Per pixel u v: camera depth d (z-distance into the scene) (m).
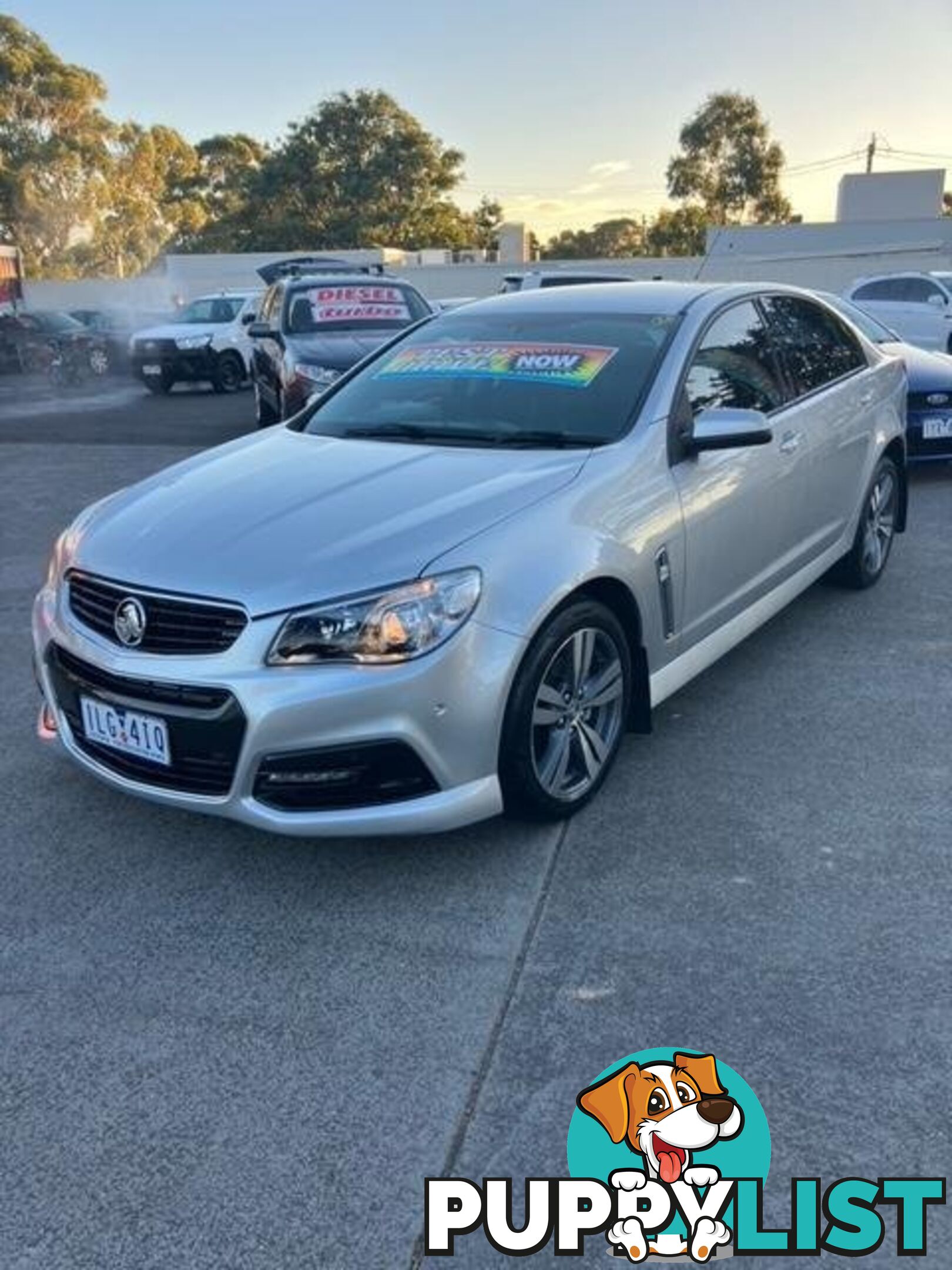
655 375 3.91
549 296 4.71
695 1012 2.64
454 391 4.15
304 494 3.41
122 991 2.77
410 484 3.42
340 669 2.88
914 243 37.62
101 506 3.72
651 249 54.62
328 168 50.56
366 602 2.89
